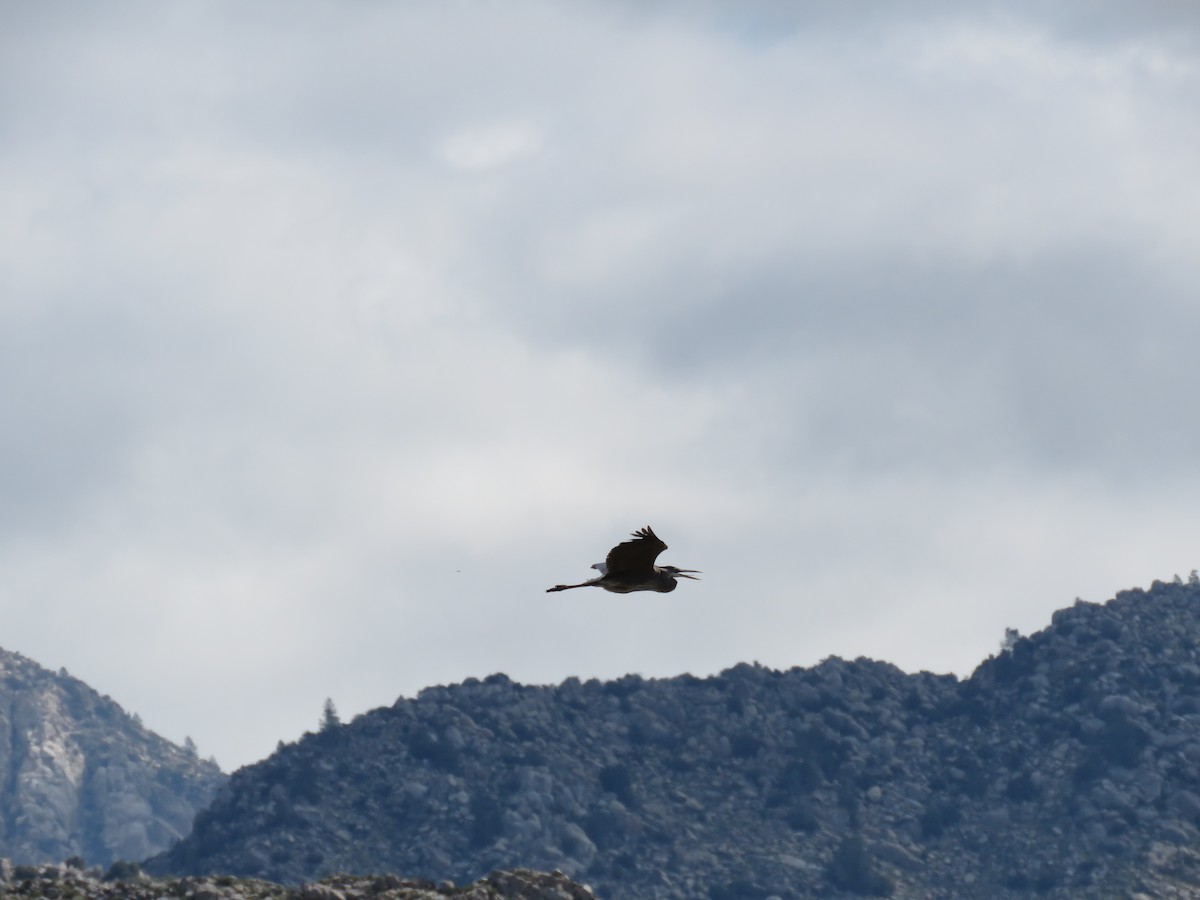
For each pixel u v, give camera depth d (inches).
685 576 1229.7
